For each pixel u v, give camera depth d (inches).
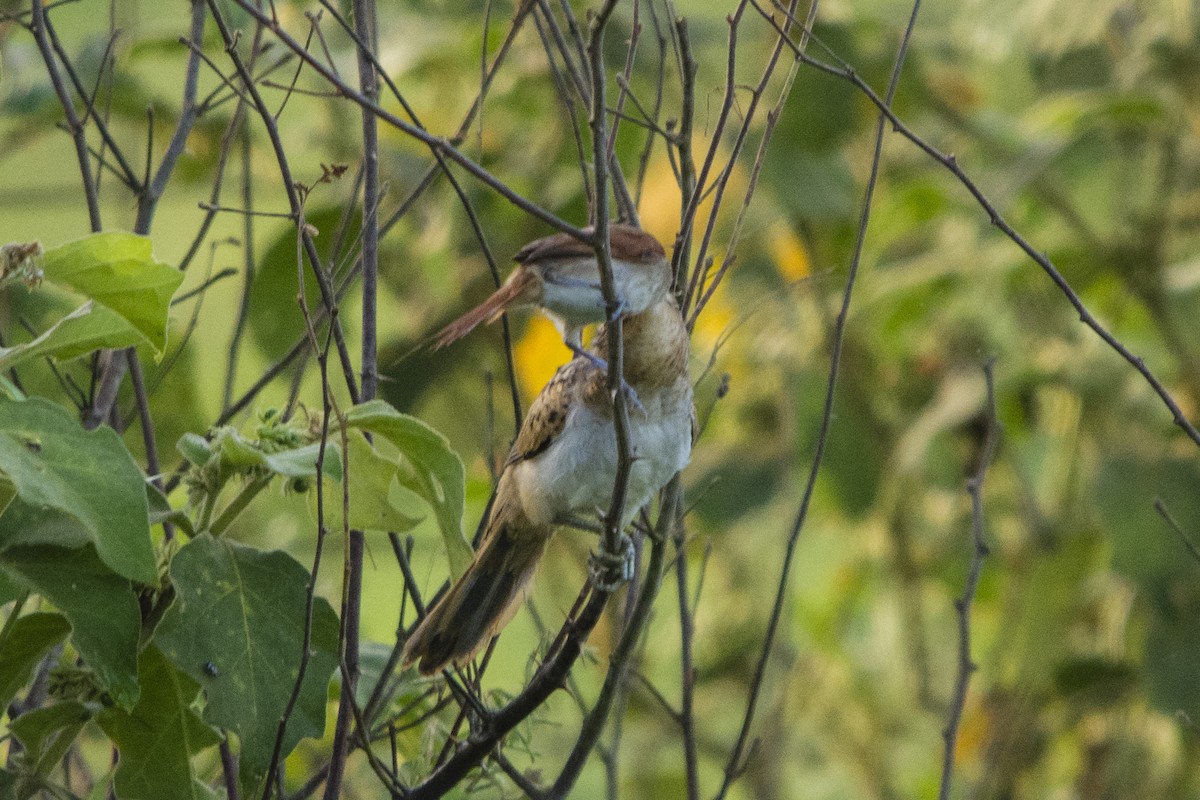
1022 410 541.6
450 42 466.0
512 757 384.5
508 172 459.5
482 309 241.8
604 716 243.4
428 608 289.3
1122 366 500.7
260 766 227.3
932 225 587.5
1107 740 501.7
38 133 413.4
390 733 253.9
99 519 208.5
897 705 539.5
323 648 235.9
